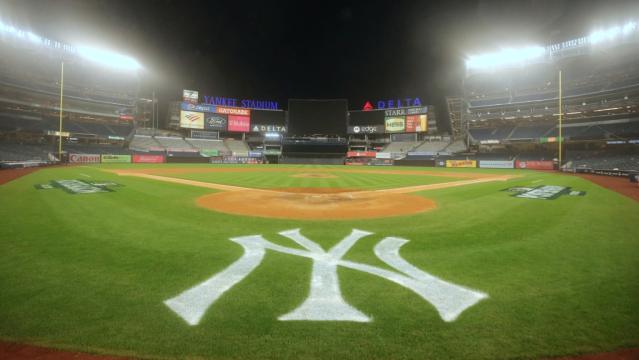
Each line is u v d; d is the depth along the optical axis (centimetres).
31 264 554
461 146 5944
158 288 464
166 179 2311
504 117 5428
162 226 843
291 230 823
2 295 437
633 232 795
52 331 355
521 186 1998
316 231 815
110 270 530
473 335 353
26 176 2302
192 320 380
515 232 798
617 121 4591
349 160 6494
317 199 1398
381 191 1741
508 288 472
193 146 6222
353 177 2806
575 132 4747
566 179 2617
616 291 461
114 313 394
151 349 326
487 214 1043
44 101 5109
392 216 1019
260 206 1199
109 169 3409
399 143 6612
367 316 392
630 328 366
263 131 6681
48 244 667
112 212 1014
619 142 4238
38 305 411
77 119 5553
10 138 4656
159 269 538
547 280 500
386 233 795
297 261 584
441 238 746
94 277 501
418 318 388
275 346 332
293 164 6225
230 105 6638
